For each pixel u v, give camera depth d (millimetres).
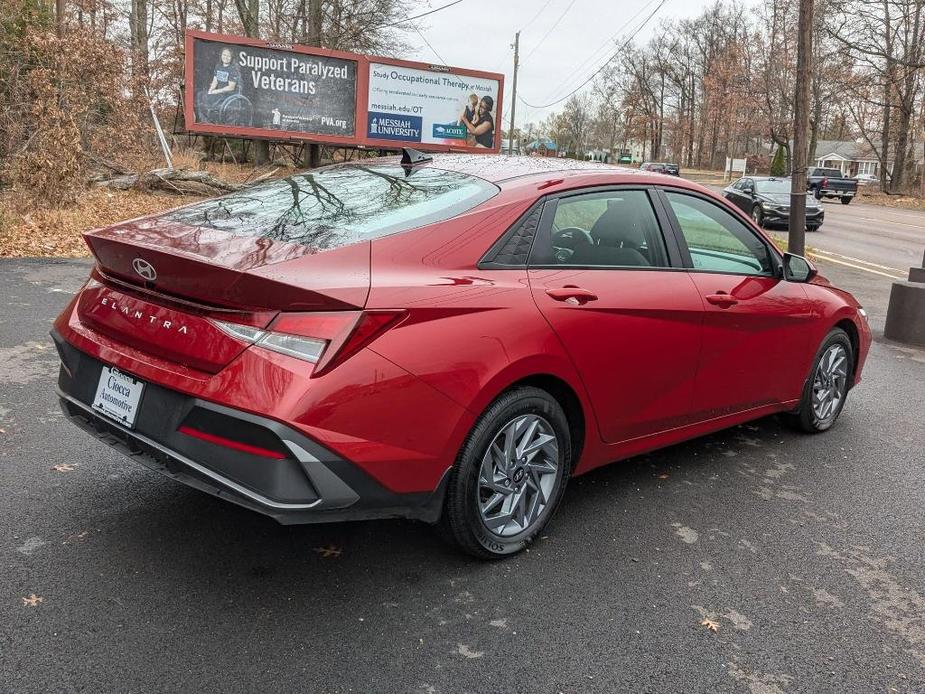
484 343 2812
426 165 3645
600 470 4215
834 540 3553
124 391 2762
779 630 2814
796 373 4625
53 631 2496
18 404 4496
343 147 21062
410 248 2812
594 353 3264
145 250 2596
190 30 18016
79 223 11680
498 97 22297
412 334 2625
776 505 3889
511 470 3068
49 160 12156
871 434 5109
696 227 3969
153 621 2588
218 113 18766
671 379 3719
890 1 36781
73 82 13562
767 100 58625
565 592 2951
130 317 2775
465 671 2453
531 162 3756
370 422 2521
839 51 35938
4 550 2959
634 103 103062
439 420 2693
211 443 2486
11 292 7379
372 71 20375
